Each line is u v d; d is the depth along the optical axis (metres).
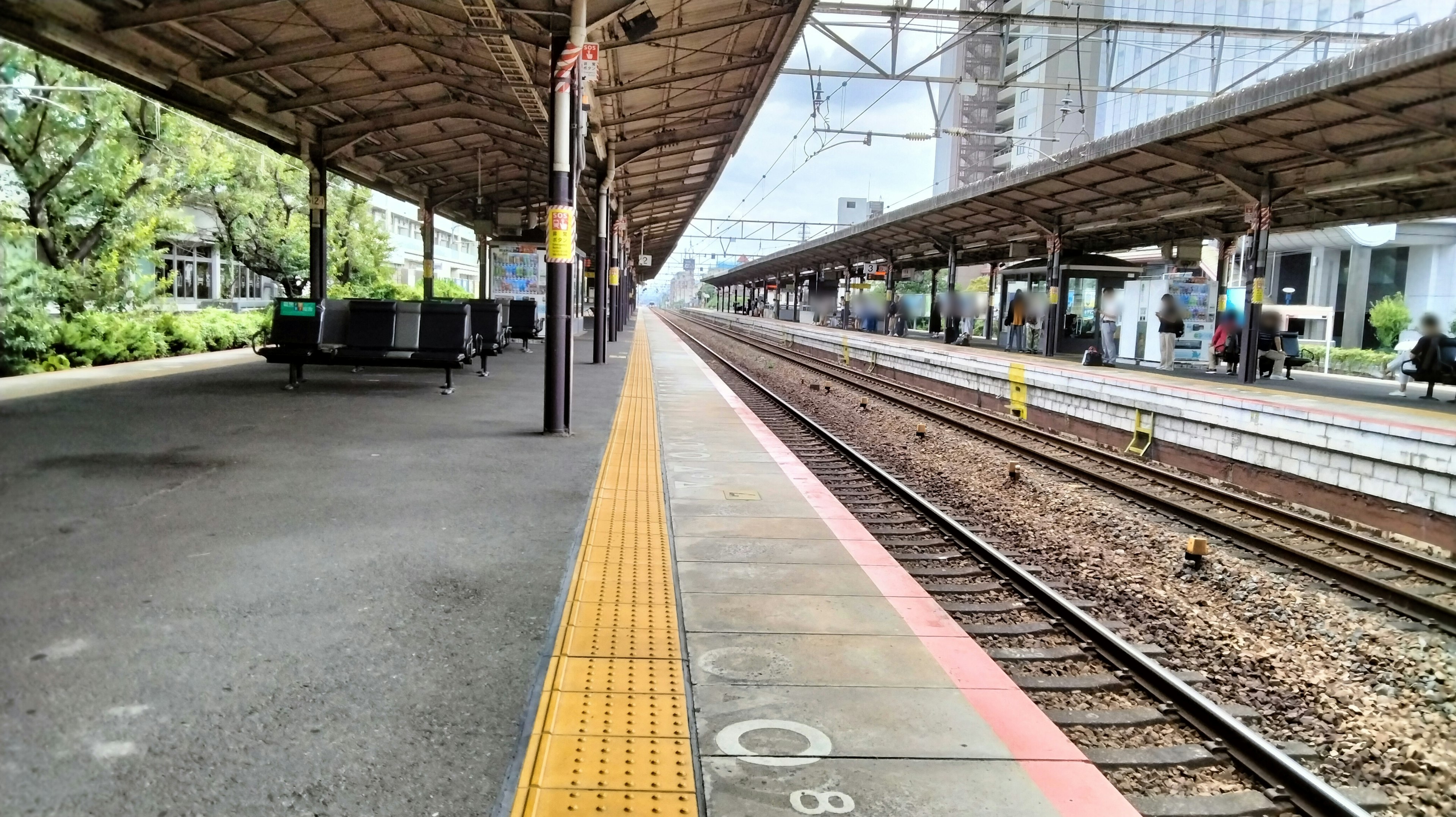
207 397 11.61
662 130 20.77
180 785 2.80
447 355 12.85
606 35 12.47
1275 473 10.73
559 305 9.94
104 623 4.07
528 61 13.01
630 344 32.31
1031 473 11.09
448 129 18.78
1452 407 15.53
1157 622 6.06
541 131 16.28
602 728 3.34
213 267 31.14
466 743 3.17
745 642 4.35
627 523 6.47
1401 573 7.31
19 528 5.50
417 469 7.83
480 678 3.71
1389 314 31.58
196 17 10.68
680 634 4.41
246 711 3.32
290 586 4.70
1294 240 36.81
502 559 5.37
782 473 8.91
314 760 3.00
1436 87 11.47
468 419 10.79
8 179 16.38
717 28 12.35
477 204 26.27
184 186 19.80
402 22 12.51
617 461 8.80
